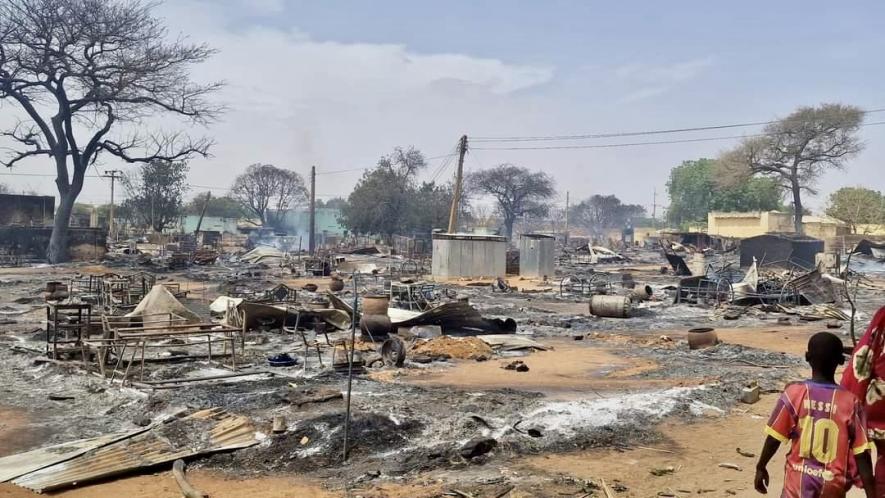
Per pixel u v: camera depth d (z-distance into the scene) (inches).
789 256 2308.1
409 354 755.4
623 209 6914.4
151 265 2330.2
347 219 3558.1
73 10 2282.2
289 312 941.2
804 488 190.9
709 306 1366.9
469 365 710.5
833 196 3924.7
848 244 3120.1
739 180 3663.9
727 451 403.2
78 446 409.1
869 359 214.1
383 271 2226.9
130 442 414.3
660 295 1590.8
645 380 631.2
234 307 853.8
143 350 593.9
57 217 2421.3
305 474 374.0
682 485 343.6
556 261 3029.0
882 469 211.8
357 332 939.3
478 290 1697.8
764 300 1369.3
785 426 196.7
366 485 352.5
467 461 386.3
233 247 3614.7
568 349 847.7
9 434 451.2
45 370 639.8
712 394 532.7
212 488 353.4
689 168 4950.8
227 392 533.6
